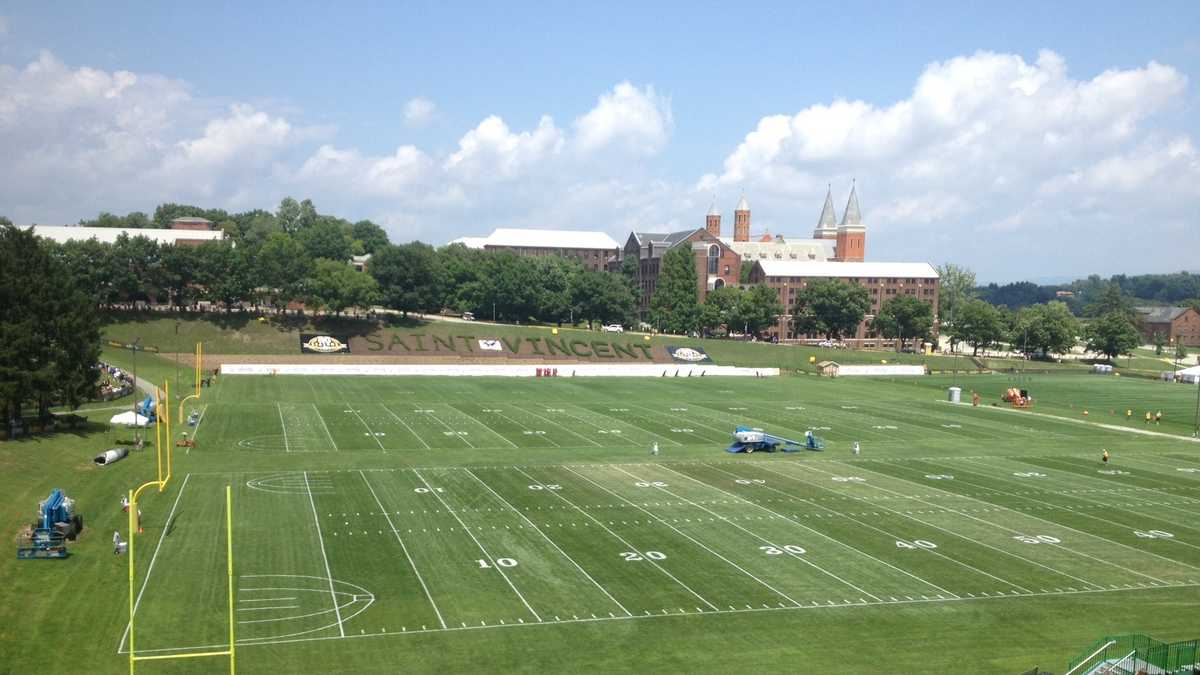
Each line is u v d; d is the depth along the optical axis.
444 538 60.12
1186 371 196.50
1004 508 72.06
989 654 43.84
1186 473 88.00
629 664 41.75
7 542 55.03
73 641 42.41
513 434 101.50
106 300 175.50
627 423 111.62
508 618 46.69
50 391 83.31
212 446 89.19
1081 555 59.84
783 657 42.97
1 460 72.06
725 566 55.88
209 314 185.00
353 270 195.25
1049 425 120.25
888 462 90.38
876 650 44.00
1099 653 43.06
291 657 41.44
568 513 67.31
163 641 42.69
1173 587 53.88
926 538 63.09
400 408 119.81
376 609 47.34
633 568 55.03
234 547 56.81
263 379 147.50
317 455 86.38
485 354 187.50
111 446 84.69
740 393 148.00
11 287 84.00
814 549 59.91
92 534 58.25
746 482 79.31
